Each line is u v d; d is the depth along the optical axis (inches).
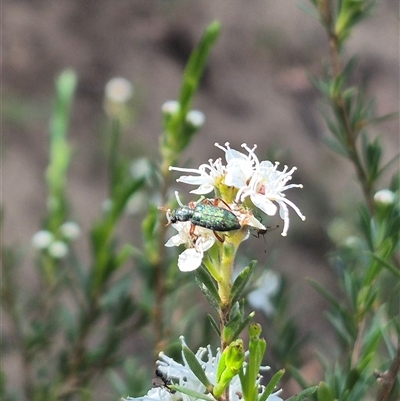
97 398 14.1
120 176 11.6
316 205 27.8
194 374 8.6
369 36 34.5
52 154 13.5
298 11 37.4
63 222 14.5
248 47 35.8
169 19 36.2
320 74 34.4
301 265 24.8
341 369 10.6
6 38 33.0
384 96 32.7
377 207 10.3
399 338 9.3
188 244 8.6
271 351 11.7
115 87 29.8
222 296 8.5
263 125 32.4
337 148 11.4
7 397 13.0
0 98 30.0
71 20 34.9
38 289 20.2
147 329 12.1
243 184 8.7
